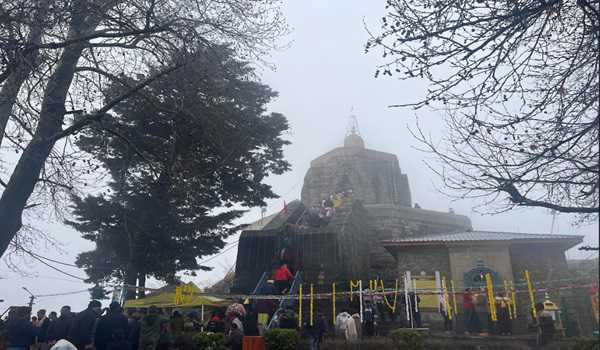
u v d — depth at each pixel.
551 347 12.35
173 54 10.92
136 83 12.63
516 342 14.12
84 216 18.81
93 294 15.79
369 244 31.78
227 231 21.33
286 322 13.97
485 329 17.27
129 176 18.25
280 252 22.56
